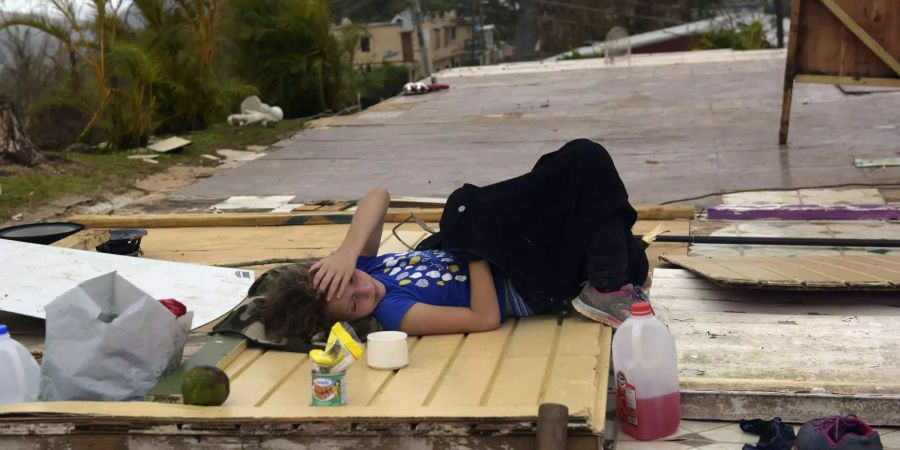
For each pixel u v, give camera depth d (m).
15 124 8.30
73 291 2.96
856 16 7.90
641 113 11.41
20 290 3.97
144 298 2.95
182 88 11.43
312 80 13.99
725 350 3.45
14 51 12.64
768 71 14.82
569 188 3.47
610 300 3.38
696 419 3.03
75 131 12.27
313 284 3.31
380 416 2.54
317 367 2.69
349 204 7.21
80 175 8.30
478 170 8.48
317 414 2.58
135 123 10.08
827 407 2.95
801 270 4.25
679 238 5.17
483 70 18.16
